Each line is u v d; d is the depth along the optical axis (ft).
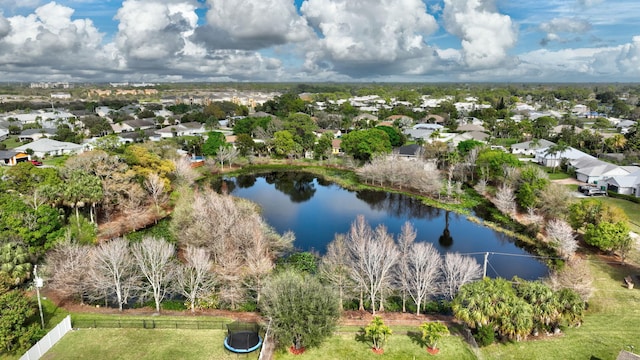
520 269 187.62
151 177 256.93
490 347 122.11
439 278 169.48
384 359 115.44
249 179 382.22
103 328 127.65
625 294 156.04
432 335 116.67
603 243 186.70
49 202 205.57
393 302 152.97
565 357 117.70
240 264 159.74
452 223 255.29
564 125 580.71
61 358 111.86
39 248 168.25
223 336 123.95
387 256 147.54
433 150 398.62
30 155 389.60
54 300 147.23
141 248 158.40
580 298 132.05
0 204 183.42
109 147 337.93
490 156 320.70
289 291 121.49
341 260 152.35
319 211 279.28
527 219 242.17
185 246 186.09
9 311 111.75
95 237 197.57
